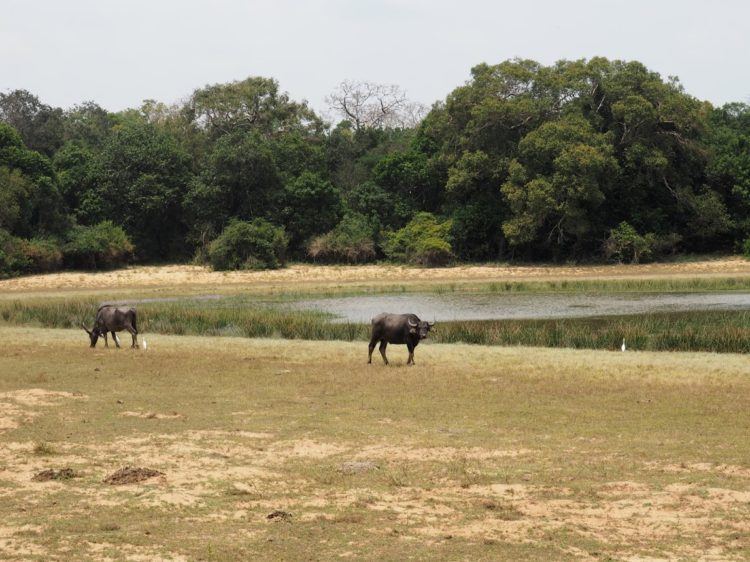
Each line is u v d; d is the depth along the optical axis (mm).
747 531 10367
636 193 77812
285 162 85188
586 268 73688
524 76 77625
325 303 49781
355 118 110500
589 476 12883
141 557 9406
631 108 72312
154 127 85062
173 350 29422
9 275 66938
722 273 67562
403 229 78375
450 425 16594
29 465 13477
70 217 75625
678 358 26469
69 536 10109
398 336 25203
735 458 13773
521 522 10750
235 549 9680
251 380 22359
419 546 9844
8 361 26297
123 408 18422
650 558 9500
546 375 22906
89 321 40031
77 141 90875
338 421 17000
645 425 16406
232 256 73938
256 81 89500
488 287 57719
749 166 78375
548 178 71562
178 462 13719
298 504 11523
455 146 80062
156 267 76500
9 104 88688
